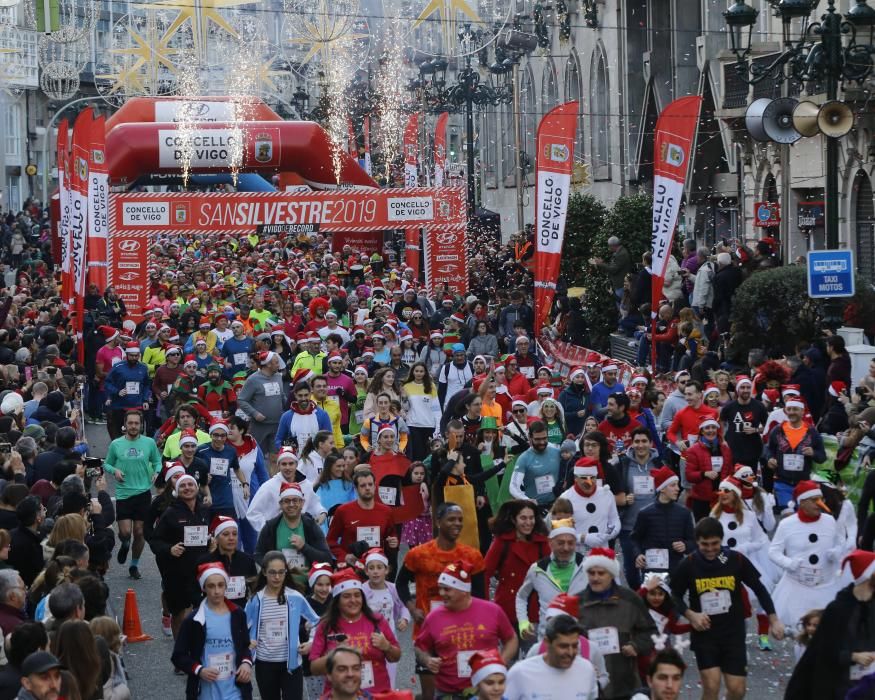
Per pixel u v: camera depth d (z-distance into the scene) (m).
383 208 53.56
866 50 31.31
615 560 14.12
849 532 18.03
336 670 11.60
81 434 29.69
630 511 20.38
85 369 40.09
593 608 14.09
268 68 92.25
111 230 52.03
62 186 48.53
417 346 36.88
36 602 15.63
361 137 85.00
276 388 29.58
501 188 105.31
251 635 15.30
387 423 24.50
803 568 17.39
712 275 39.59
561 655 12.20
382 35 80.19
